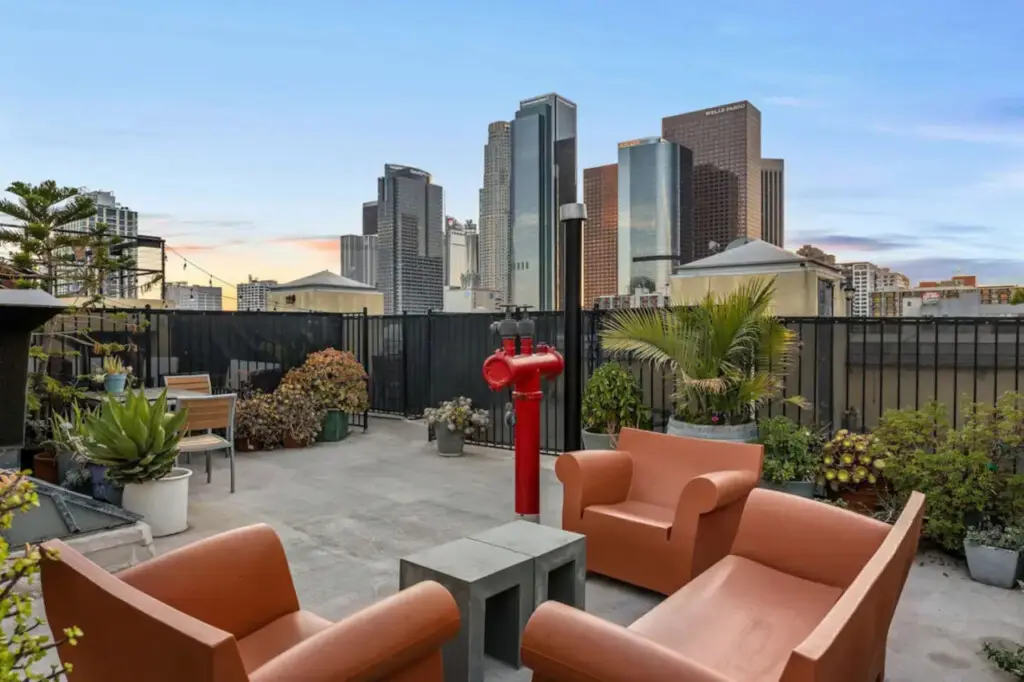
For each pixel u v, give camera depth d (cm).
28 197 700
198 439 571
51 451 612
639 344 546
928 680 275
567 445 575
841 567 264
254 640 221
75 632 152
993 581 375
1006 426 416
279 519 494
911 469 427
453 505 534
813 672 140
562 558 298
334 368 830
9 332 147
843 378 680
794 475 473
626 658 153
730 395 518
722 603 252
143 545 387
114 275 1069
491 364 440
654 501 401
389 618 168
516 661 281
